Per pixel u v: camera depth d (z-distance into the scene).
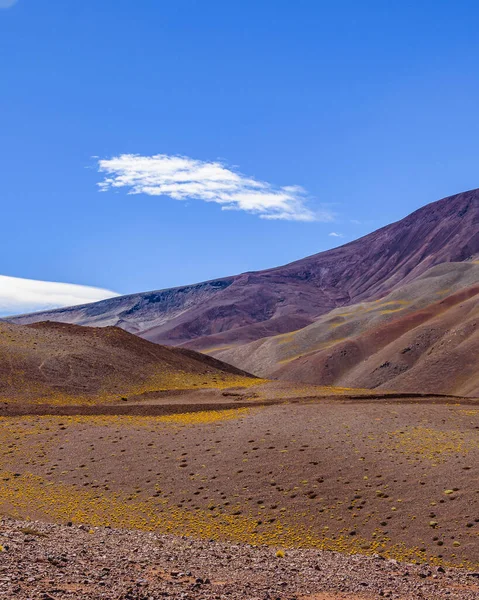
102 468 44.44
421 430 46.81
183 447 46.94
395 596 18.02
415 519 33.81
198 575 17.89
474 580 22.08
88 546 20.30
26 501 38.84
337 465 40.72
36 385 67.06
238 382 78.31
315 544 32.66
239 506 37.41
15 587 13.12
